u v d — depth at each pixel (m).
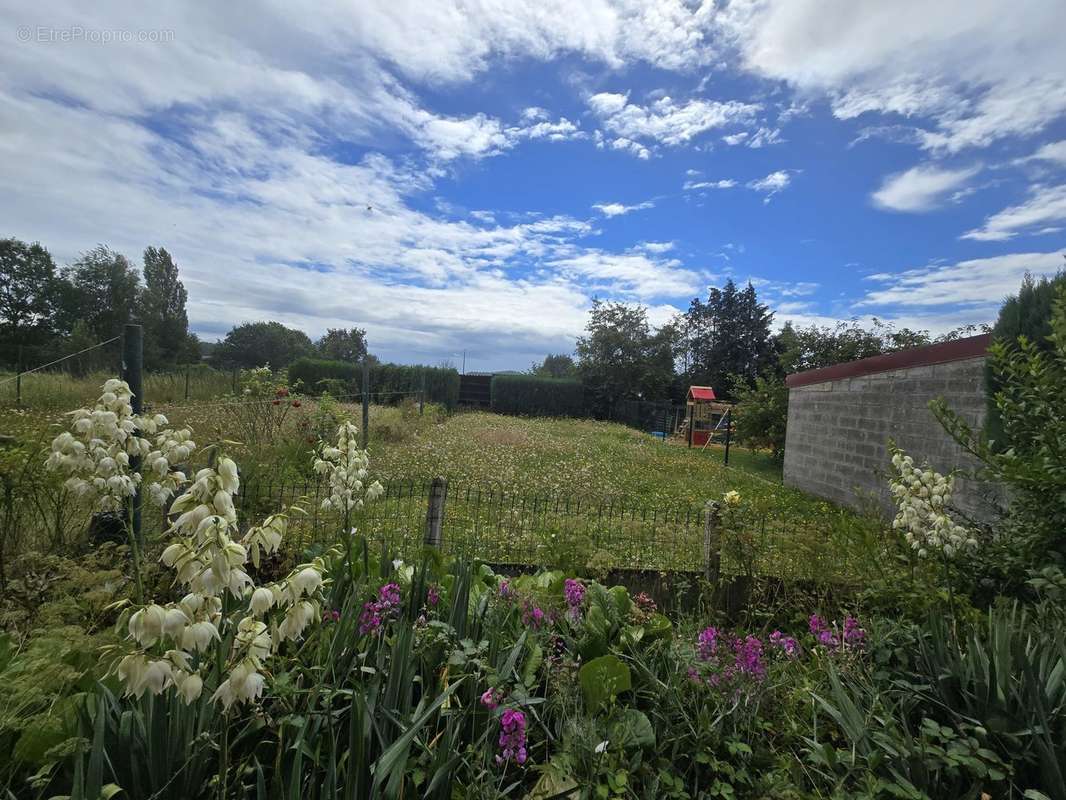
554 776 1.92
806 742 2.15
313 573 1.57
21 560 2.85
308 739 1.73
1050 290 4.34
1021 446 3.97
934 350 6.88
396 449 11.29
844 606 3.66
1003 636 2.37
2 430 4.34
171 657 1.36
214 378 15.84
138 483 2.92
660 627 3.01
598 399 29.52
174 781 1.58
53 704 1.77
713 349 40.84
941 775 2.01
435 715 2.02
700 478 11.45
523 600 2.90
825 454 9.80
